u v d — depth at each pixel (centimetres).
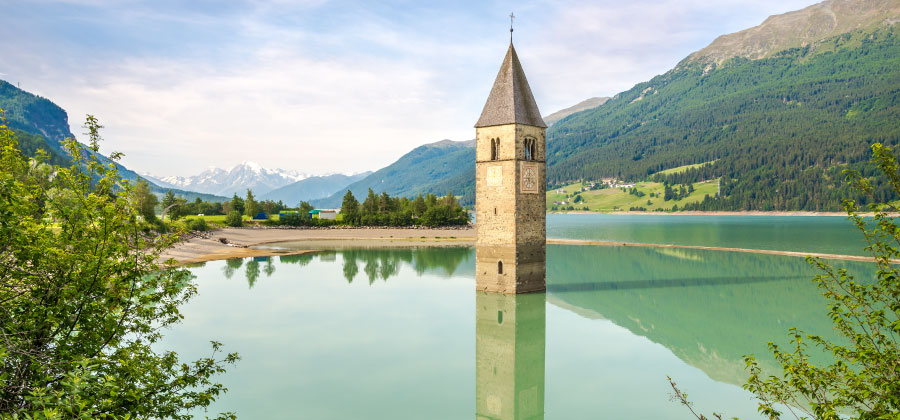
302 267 10912
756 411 3831
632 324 6253
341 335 5769
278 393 4172
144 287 2058
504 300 7338
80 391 1530
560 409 3909
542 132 7619
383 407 3931
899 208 1605
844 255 12325
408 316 6606
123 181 1998
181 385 2088
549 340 5647
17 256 1716
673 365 4856
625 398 4109
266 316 6575
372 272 10212
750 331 5938
